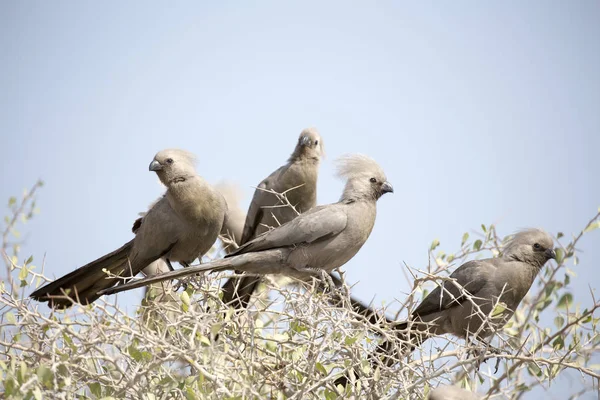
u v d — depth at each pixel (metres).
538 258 13.58
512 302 13.53
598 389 11.05
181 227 14.06
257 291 14.33
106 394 10.56
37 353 10.27
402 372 11.12
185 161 14.03
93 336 10.84
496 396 10.80
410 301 11.37
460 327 13.55
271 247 13.05
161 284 13.27
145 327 10.44
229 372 10.54
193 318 10.70
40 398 9.18
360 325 11.38
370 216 13.34
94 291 14.38
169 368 10.55
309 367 10.52
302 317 10.91
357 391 10.64
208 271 13.48
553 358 11.39
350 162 13.59
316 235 12.89
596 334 11.70
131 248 14.52
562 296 13.85
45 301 13.85
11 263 11.77
